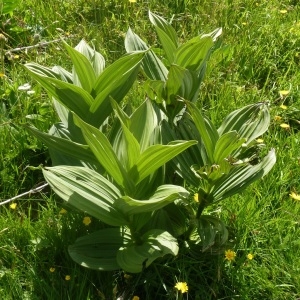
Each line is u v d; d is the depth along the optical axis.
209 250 0.98
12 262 1.01
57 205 1.14
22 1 1.76
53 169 0.90
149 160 0.88
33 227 1.07
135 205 0.87
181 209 1.02
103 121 1.04
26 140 1.27
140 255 0.90
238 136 0.91
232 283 0.98
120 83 1.00
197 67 1.10
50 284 0.98
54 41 1.53
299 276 0.99
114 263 0.94
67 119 1.09
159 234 0.93
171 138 1.00
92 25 1.66
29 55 1.51
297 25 1.70
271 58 1.62
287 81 1.51
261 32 1.68
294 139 1.29
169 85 1.04
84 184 0.90
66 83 0.99
